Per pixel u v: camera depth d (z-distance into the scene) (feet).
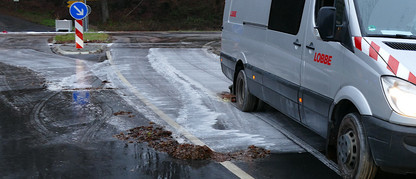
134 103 30.25
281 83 22.26
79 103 29.91
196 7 153.89
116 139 21.77
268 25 24.29
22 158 18.78
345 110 17.62
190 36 100.07
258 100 27.84
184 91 35.01
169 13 151.02
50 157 18.95
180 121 25.59
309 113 19.81
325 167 18.19
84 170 17.46
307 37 19.72
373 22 16.70
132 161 18.58
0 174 16.89
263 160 18.94
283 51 22.20
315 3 19.53
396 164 14.61
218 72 46.19
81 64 49.80
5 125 24.13
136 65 49.90
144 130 23.47
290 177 17.04
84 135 22.39
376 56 15.29
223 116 27.04
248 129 24.11
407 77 14.40
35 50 64.03
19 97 31.55
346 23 17.04
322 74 18.39
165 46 74.18
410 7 17.21
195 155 19.16
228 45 32.07
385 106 14.61
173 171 17.47
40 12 147.23
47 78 39.81
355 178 16.01
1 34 95.91
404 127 14.28
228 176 17.03
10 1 148.25
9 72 42.98
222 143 21.36
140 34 103.60
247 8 28.22
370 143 15.19
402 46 15.56
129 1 153.69
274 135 22.98
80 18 62.49
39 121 25.09
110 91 34.35
